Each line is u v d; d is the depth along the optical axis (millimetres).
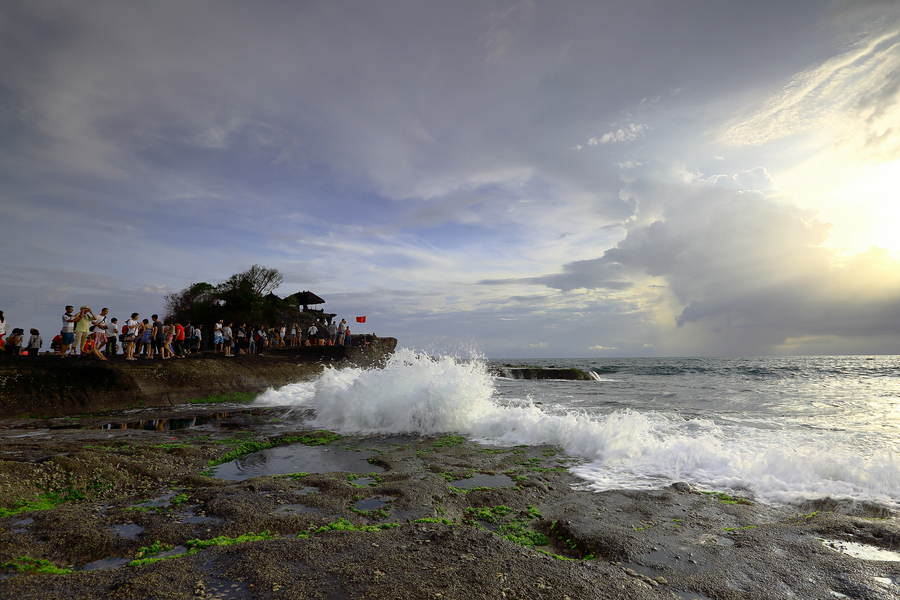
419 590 2566
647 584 2824
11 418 11445
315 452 7098
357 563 2920
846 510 4277
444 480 5328
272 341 32531
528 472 5766
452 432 8727
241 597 2451
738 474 5395
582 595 2607
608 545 3467
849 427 8539
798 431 8008
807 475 5145
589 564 3064
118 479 5129
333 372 14031
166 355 19219
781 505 4477
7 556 3006
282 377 20266
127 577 2654
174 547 3301
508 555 3137
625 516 4176
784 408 11867
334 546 3201
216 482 5109
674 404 13078
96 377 13602
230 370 18141
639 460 6211
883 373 30094
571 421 7891
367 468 6062
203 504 4277
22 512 3977
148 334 17766
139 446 6910
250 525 3701
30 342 16562
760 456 5688
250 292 37594
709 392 17141
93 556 3137
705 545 3486
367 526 3756
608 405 12938
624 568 3068
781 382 22875
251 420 10680
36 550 3154
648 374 32688
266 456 6832
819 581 2900
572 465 6125
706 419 9617
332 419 10078
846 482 4938
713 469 5652
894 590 2771
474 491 4918
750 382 22969
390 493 4742
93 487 4867
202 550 3150
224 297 36969
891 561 3209
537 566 2980
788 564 3145
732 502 4582
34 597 2406
